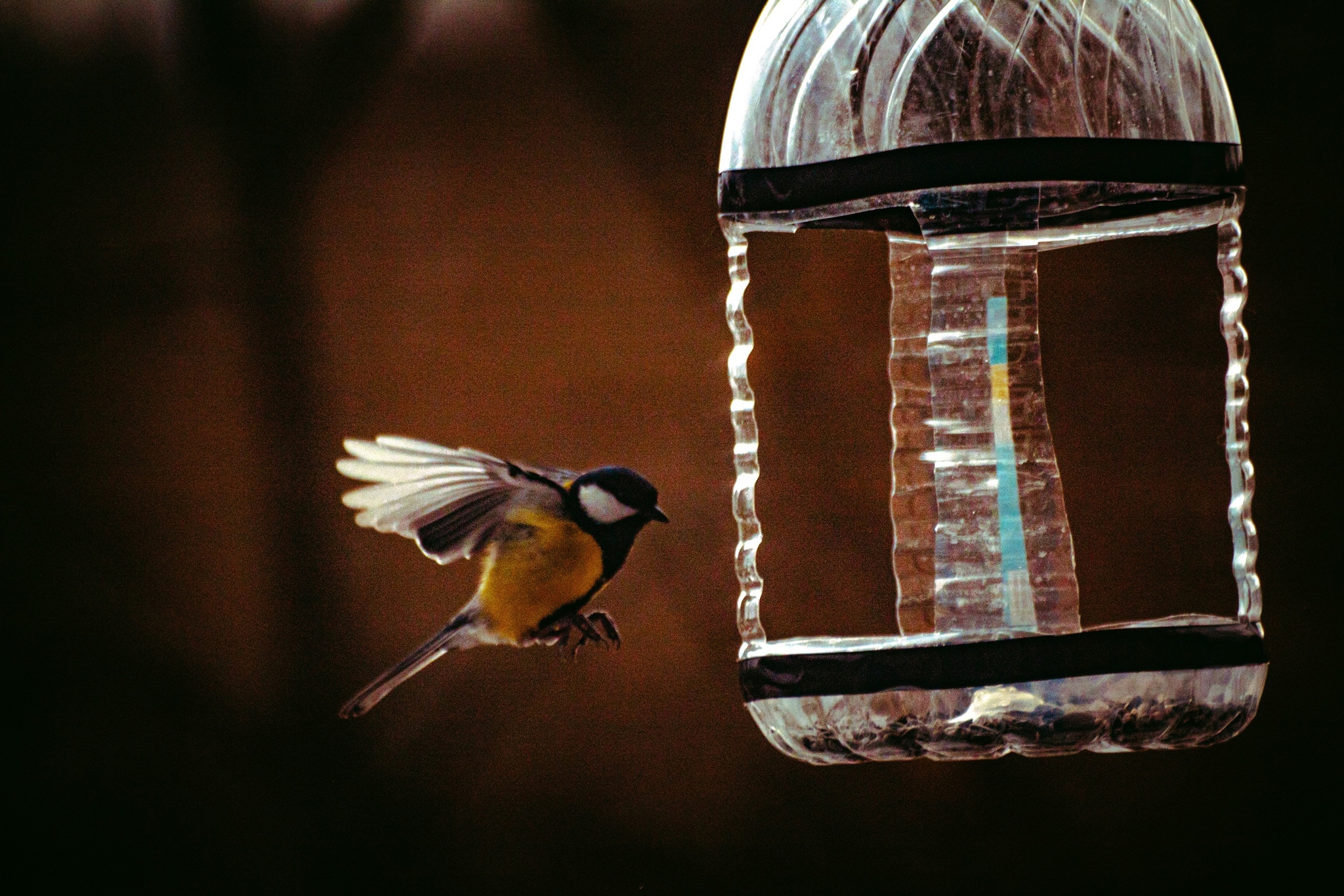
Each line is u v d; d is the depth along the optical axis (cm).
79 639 827
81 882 806
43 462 837
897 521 520
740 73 515
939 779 797
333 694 821
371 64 838
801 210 510
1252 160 770
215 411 836
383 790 813
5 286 841
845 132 510
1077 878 779
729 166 512
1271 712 765
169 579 830
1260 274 768
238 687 823
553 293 826
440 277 830
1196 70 511
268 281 834
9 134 841
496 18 836
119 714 822
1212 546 751
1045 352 762
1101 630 505
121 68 841
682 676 809
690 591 811
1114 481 755
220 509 834
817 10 512
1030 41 509
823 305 801
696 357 817
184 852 806
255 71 837
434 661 818
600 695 811
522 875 801
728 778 804
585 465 816
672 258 821
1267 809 768
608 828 804
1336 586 759
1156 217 512
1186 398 760
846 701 506
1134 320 764
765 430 795
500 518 548
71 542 835
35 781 816
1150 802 779
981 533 515
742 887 793
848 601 785
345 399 828
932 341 516
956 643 505
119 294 841
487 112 832
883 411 792
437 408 824
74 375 841
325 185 834
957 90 509
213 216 836
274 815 812
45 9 848
